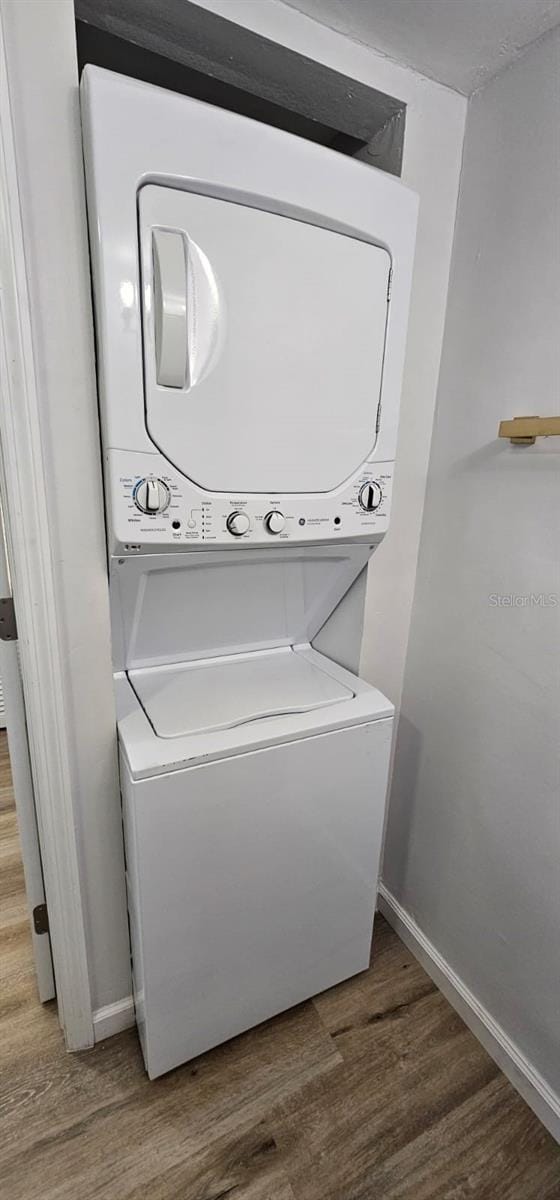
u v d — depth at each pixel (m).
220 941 1.42
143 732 1.28
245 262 1.05
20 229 0.97
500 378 1.38
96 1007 1.57
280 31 1.15
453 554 1.58
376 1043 1.62
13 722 1.40
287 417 1.18
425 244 1.44
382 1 1.12
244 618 1.60
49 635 1.20
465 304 1.46
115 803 1.41
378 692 1.54
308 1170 1.34
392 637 1.77
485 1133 1.42
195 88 1.43
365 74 1.25
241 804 1.31
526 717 1.39
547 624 1.32
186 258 0.99
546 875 1.38
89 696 1.29
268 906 1.47
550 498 1.28
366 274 1.20
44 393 1.07
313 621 1.77
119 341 0.98
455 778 1.66
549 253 1.22
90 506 1.17
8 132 0.93
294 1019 1.68
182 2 1.06
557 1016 1.38
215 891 1.36
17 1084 1.48
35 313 1.02
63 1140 1.37
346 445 1.28
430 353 1.54
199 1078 1.51
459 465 1.53
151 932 1.30
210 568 1.37
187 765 1.21
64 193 0.99
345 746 1.43
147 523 1.09
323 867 1.53
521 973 1.48
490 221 1.36
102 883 1.46
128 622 1.39
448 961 1.76
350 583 1.67
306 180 1.07
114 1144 1.37
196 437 1.08
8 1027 1.62
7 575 1.29
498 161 1.32
